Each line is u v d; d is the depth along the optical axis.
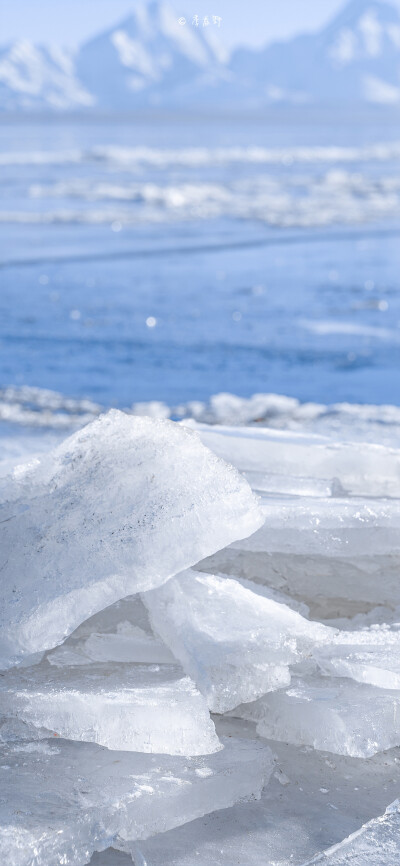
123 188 30.89
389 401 7.27
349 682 1.89
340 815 1.63
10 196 27.92
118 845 1.53
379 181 35.16
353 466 2.54
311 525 2.21
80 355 9.03
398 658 1.91
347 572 2.27
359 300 12.65
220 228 21.09
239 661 1.76
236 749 1.71
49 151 62.00
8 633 1.77
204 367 8.59
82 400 7.04
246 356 9.09
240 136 107.12
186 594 1.92
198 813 1.60
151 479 1.92
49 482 2.08
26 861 1.41
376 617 2.24
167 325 10.73
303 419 5.95
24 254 16.45
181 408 6.59
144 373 8.24
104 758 1.67
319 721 1.78
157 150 65.75
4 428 5.80
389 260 16.52
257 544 2.24
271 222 22.22
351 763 1.81
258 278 14.41
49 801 1.52
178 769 1.63
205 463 1.91
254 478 2.55
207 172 41.81
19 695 1.76
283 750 1.83
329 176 37.16
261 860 1.49
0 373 8.15
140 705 1.70
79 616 1.75
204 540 1.76
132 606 2.08
